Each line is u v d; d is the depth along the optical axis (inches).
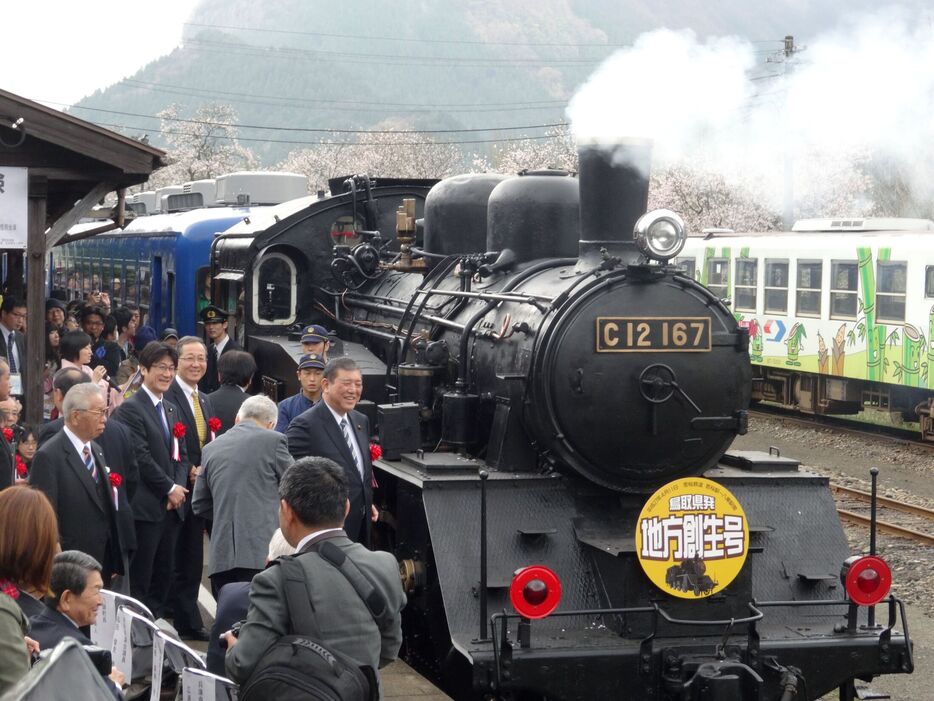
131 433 270.5
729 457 280.5
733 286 879.7
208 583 336.8
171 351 279.4
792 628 234.1
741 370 255.9
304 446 256.7
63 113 365.7
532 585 209.9
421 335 309.3
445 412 273.4
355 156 2711.6
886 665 225.9
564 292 248.1
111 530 242.1
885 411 821.9
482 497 217.2
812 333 791.7
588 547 241.4
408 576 252.5
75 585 167.9
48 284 860.6
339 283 379.9
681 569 223.9
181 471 281.1
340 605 148.5
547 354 244.4
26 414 373.4
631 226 260.5
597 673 215.5
